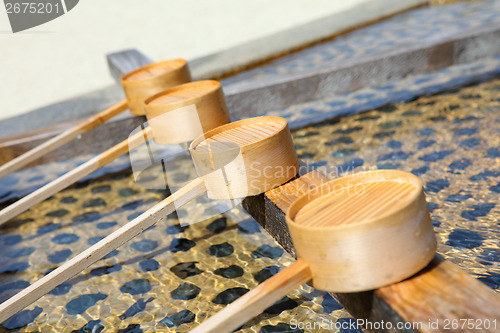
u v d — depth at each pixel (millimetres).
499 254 1174
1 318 1134
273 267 1214
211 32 2582
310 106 1626
